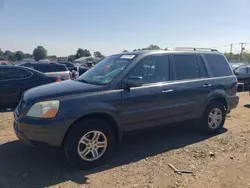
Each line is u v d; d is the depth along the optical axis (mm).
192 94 5180
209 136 5648
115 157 4441
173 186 3502
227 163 4242
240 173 3898
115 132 4340
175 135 5672
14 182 3568
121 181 3621
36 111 3723
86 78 4789
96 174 3818
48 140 3680
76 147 3824
